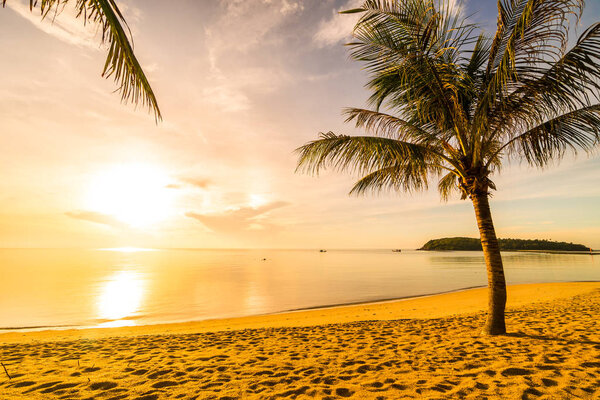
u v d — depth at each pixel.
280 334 6.97
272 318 12.20
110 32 1.69
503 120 5.20
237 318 12.48
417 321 8.37
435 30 4.40
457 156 5.51
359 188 7.47
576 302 10.69
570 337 4.87
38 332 9.78
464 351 4.35
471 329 6.25
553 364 3.52
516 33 3.97
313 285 25.77
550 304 10.73
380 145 5.07
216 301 17.81
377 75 5.35
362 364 3.94
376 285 25.64
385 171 6.53
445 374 3.37
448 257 96.19
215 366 4.05
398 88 5.53
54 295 19.66
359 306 15.16
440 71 4.81
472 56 5.36
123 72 1.77
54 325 11.85
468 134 5.59
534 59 4.23
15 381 3.48
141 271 41.88
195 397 2.92
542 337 4.95
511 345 4.53
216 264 62.94
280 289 23.23
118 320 12.83
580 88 4.07
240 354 4.87
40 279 29.52
